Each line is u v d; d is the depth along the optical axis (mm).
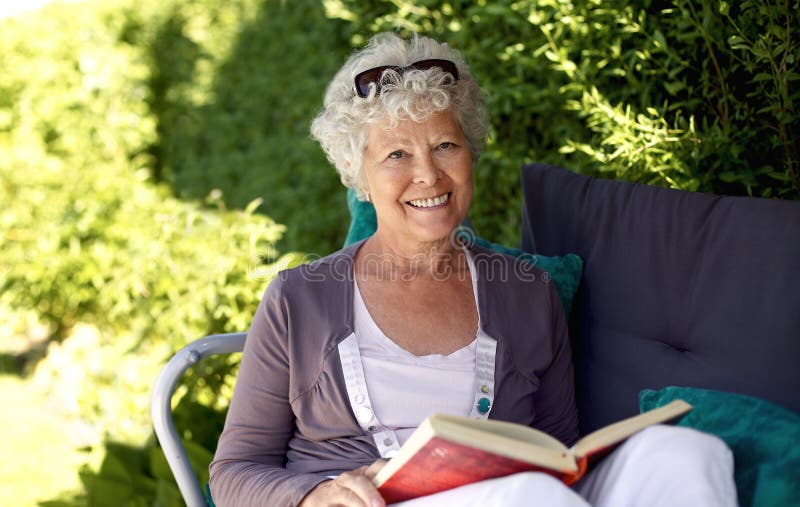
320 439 1610
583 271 1787
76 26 5379
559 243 1873
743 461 1230
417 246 1642
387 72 1591
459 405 1599
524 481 1114
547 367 1683
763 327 1410
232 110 5254
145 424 3252
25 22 5191
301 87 4387
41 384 4215
